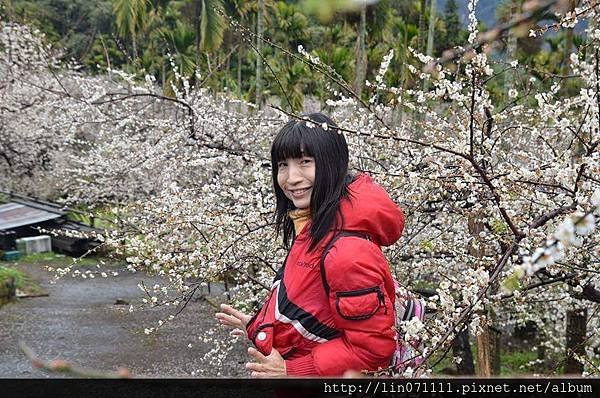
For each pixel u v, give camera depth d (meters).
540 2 0.63
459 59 2.26
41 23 20.52
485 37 0.70
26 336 7.68
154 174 9.32
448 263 4.04
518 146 3.78
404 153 3.43
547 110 2.49
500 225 2.79
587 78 2.92
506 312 4.77
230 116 5.76
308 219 1.77
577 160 2.76
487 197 2.79
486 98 2.90
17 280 10.88
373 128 4.23
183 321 7.65
